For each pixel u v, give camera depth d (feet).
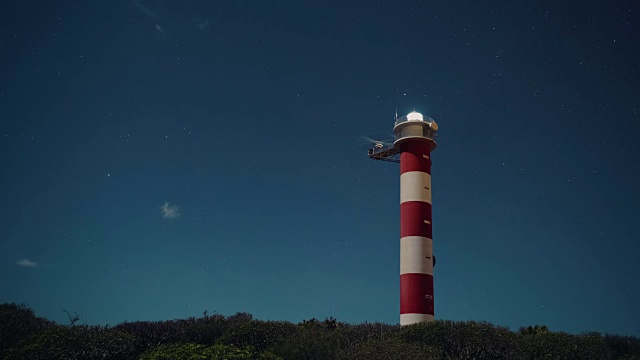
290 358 55.36
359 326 67.87
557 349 57.26
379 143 116.57
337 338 60.44
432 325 58.03
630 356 62.18
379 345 51.06
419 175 106.42
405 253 102.22
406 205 105.19
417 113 111.75
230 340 62.75
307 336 60.18
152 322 70.64
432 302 99.76
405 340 55.72
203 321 72.18
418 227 102.83
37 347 52.65
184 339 65.67
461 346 53.36
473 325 57.26
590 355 57.93
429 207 105.70
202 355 50.34
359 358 49.32
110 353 56.13
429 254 102.22
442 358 51.98
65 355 52.19
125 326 67.92
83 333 56.65
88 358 53.62
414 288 99.19
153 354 52.37
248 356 50.67
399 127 111.24
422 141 109.09
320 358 54.24
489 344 53.52
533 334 65.31
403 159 109.09
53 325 65.87
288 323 68.33
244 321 71.56
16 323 63.98
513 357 53.06
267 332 63.98
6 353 56.34
